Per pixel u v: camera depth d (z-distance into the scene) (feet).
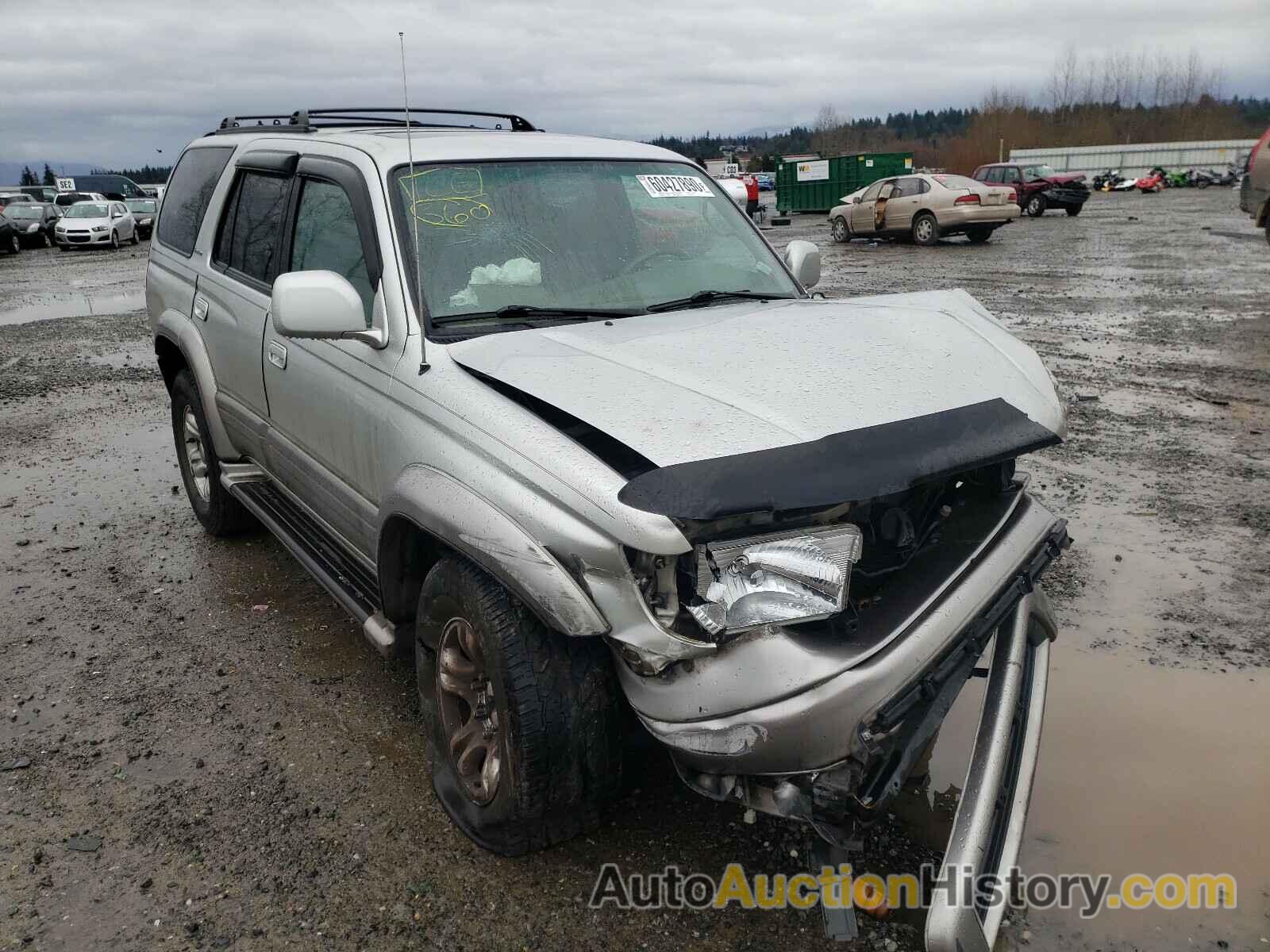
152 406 28.60
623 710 8.48
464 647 9.07
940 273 52.44
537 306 10.43
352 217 11.21
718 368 8.53
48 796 10.41
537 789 8.32
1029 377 9.32
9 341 40.75
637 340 9.23
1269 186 44.01
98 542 17.75
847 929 8.07
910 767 7.53
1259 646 12.58
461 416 8.89
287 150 13.35
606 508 7.38
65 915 8.70
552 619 7.64
